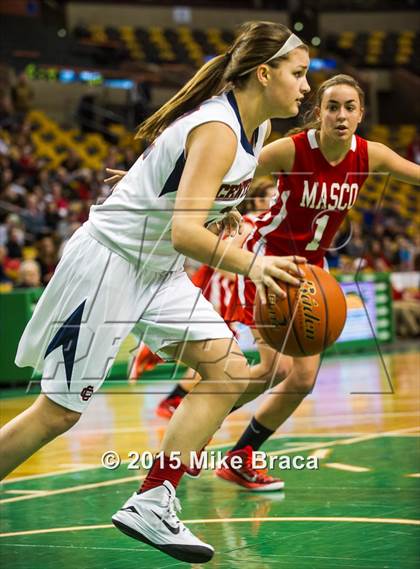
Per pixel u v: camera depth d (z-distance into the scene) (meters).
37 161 17.62
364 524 3.75
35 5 25.14
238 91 3.11
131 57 25.38
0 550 3.54
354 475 4.80
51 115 23.03
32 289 9.98
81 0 26.06
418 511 3.94
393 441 5.87
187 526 3.85
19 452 3.12
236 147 3.00
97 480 4.97
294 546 3.45
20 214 14.08
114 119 21.98
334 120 4.16
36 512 4.21
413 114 27.45
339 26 28.50
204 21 27.19
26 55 23.36
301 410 7.63
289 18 27.86
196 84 3.18
